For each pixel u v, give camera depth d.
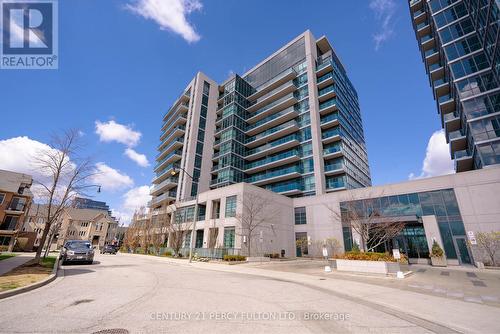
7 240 41.19
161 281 11.05
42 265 14.59
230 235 31.61
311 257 34.47
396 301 8.14
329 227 34.75
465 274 16.34
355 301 8.16
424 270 18.89
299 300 7.99
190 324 5.18
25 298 7.09
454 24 37.91
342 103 50.59
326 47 57.88
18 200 44.38
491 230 22.98
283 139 49.19
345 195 34.25
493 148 29.27
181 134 58.28
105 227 82.81
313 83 50.19
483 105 31.64
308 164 44.88
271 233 33.81
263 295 8.66
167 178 57.12
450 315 6.50
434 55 45.69
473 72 33.84
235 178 50.88
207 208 36.81
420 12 50.75
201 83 59.53
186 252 33.72
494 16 28.58
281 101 52.94
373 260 16.09
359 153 56.50
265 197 34.72
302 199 38.81
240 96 59.66
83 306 6.38
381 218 26.84
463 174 25.75
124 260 24.73
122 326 4.93
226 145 53.56
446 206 26.05
